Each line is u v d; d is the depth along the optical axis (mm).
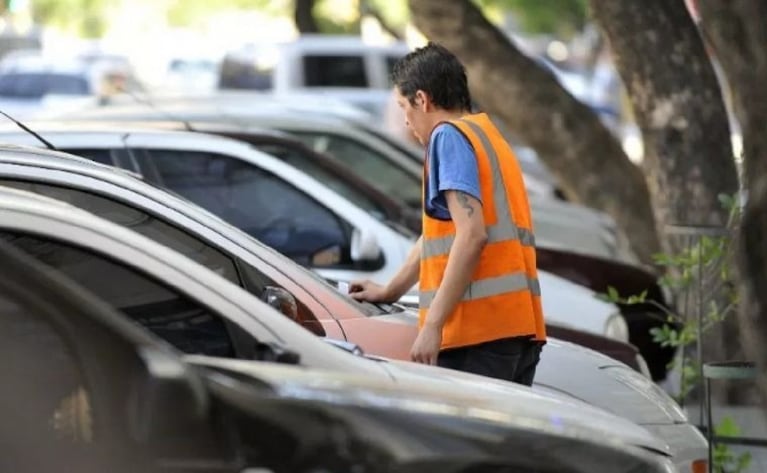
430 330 11781
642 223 24000
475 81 23906
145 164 16812
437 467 8172
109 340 7734
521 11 68875
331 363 9195
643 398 12648
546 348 13000
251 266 11930
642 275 19719
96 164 12180
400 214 19281
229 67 45469
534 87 23859
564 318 17266
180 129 18016
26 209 9000
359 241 16375
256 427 7762
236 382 7965
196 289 9141
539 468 8555
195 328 9133
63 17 87688
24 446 7723
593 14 19469
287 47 45094
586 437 8844
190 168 17000
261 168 17016
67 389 7730
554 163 24328
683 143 19047
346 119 26500
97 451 7633
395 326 12133
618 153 24250
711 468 13523
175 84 60250
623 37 19156
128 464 7570
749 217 9352
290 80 44719
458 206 11828
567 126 24016
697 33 19203
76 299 7797
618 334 17344
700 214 18984
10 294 7805
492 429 8422
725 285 16125
